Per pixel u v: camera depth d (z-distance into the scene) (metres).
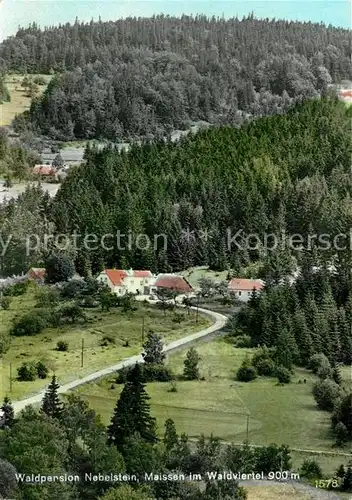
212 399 47.62
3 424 45.59
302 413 46.53
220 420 46.50
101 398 47.66
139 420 44.59
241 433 46.19
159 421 46.59
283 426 45.66
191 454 43.53
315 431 46.06
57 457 43.16
